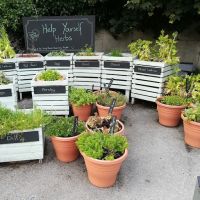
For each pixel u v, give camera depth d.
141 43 5.33
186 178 3.33
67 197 3.00
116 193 3.07
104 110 4.34
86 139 3.15
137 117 4.90
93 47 6.00
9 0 5.93
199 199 2.08
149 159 3.68
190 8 5.19
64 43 5.96
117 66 5.31
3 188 3.12
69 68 5.45
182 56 6.54
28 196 3.01
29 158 3.52
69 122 3.67
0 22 5.79
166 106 4.36
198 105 4.03
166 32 6.40
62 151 3.48
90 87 5.59
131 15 6.16
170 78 4.90
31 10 6.09
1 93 4.18
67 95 4.44
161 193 3.08
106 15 6.56
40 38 5.88
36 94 4.38
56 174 3.36
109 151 3.03
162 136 4.27
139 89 5.27
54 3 6.36
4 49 5.25
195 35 6.31
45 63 5.41
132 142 4.08
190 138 3.97
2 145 3.38
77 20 5.81
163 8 5.87
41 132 3.41
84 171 3.42
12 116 3.41
